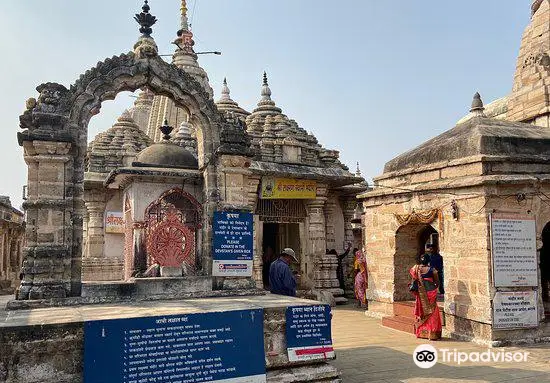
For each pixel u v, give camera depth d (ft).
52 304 24.23
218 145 30.73
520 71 61.41
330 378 23.20
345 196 69.72
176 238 30.66
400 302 43.32
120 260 61.46
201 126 30.60
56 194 25.67
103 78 27.53
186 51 86.38
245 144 30.83
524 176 34.63
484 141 36.22
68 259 25.49
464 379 25.46
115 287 26.07
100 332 19.03
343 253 67.82
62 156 25.91
